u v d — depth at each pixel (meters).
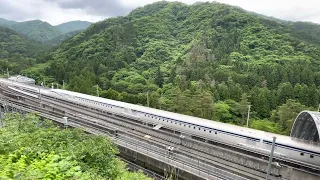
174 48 130.88
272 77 70.44
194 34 140.62
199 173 21.41
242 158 22.95
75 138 15.22
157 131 30.19
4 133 14.32
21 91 54.59
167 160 23.77
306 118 22.78
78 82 72.50
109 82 79.81
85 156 12.45
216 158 24.34
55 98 48.22
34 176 7.18
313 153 20.69
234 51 106.19
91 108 41.00
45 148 11.91
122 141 28.23
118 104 38.88
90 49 123.81
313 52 105.62
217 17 148.00
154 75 89.38
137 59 113.31
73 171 8.30
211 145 25.34
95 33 157.12
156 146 27.25
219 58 98.19
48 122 19.86
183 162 23.42
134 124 32.91
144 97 57.69
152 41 136.88
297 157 21.50
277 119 49.25
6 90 55.75
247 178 21.11
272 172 21.23
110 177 12.27
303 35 142.62
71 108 42.31
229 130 25.89
